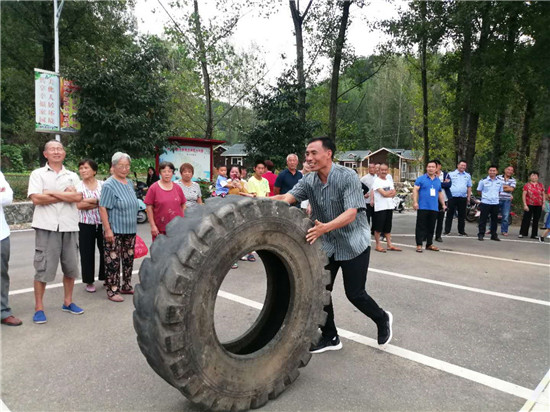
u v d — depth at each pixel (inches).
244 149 564.4
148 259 95.0
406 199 908.6
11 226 407.2
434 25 616.4
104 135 453.7
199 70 691.4
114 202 183.5
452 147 1031.0
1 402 104.0
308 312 112.0
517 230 489.4
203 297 89.4
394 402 105.7
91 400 105.9
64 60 890.7
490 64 573.3
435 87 1358.3
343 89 1430.9
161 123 508.1
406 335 149.6
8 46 890.1
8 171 1155.3
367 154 2068.2
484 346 140.8
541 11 527.8
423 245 352.5
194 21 619.5
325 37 608.7
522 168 765.9
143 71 493.4
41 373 119.2
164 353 85.4
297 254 108.0
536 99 593.6
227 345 116.6
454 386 114.0
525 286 219.0
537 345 142.2
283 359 107.0
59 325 155.9
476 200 550.3
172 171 203.2
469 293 203.5
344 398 107.5
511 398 108.1
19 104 1002.1
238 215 94.8
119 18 909.2
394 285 216.2
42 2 818.2
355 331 153.4
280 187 254.5
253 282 216.1
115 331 150.8
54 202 156.0
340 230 124.6
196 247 88.0
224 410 95.6
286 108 542.0
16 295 192.7
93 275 200.5
